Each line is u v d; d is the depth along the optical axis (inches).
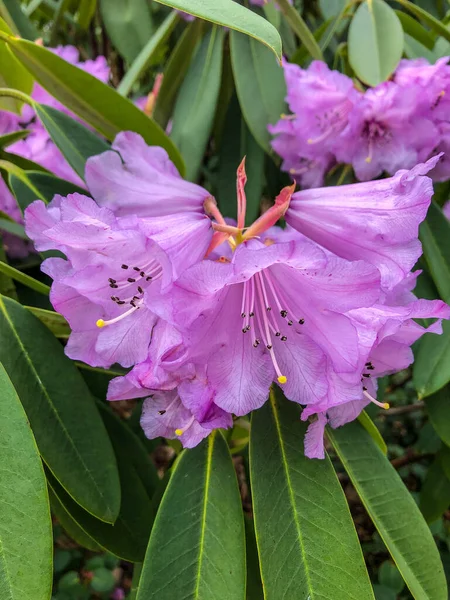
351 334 6.3
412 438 23.1
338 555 6.9
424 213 6.6
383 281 6.8
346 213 7.1
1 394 6.2
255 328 6.9
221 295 6.4
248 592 8.9
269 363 6.8
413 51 12.6
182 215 7.1
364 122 11.0
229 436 9.7
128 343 6.9
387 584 16.6
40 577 5.6
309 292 6.5
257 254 5.7
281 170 12.9
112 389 6.9
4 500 5.8
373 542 20.4
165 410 7.2
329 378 6.7
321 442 6.9
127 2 14.6
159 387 6.5
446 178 11.5
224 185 12.8
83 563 19.0
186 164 11.7
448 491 12.9
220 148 13.1
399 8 15.5
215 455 7.9
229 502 7.6
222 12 5.9
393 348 7.1
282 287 6.9
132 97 19.5
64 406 7.9
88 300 7.1
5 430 6.0
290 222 7.4
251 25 5.8
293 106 11.3
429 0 15.6
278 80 11.9
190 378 6.6
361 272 5.9
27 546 5.6
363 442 8.3
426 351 9.6
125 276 7.0
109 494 7.7
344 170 12.0
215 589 6.9
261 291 6.9
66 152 9.7
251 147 12.9
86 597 17.5
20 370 7.8
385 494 7.9
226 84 13.5
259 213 14.3
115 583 18.3
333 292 6.2
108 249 6.7
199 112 12.0
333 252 7.3
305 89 11.1
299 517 7.2
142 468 10.1
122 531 8.9
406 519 7.8
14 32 14.0
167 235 6.7
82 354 7.3
